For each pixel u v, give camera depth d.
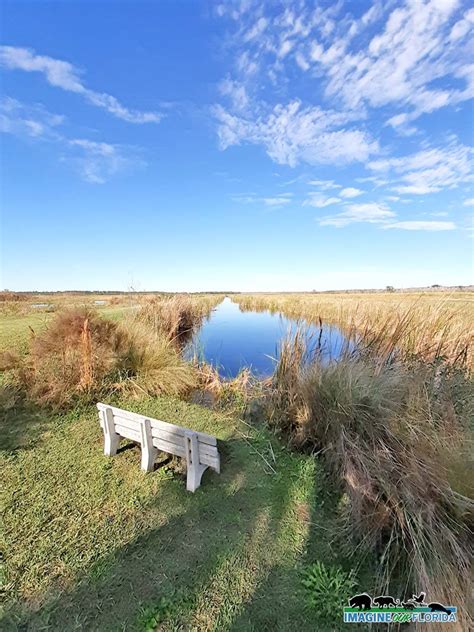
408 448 2.57
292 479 3.09
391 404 3.05
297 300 23.23
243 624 1.76
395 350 4.18
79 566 2.07
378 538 2.25
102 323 5.83
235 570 2.09
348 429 3.09
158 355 6.06
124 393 5.15
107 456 3.39
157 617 1.76
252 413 4.82
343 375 3.57
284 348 4.84
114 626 1.72
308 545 2.32
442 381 3.30
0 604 1.81
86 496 2.76
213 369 7.06
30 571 2.02
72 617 1.76
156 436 3.11
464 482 2.11
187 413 4.77
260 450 3.66
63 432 3.92
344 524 2.47
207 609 1.83
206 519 2.54
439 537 1.98
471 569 1.82
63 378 4.73
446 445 2.39
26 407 4.40
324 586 1.96
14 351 5.98
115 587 1.94
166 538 2.33
